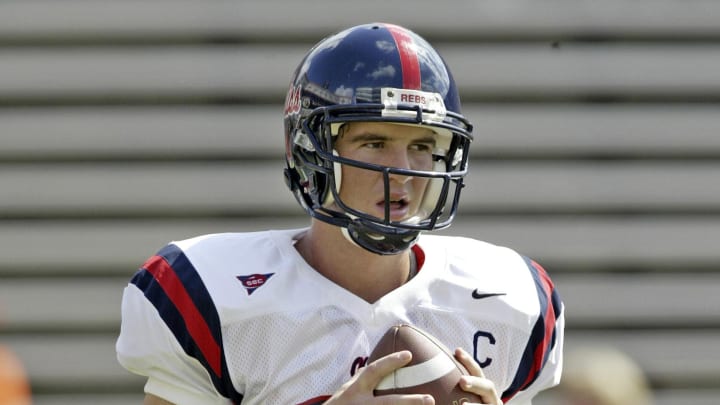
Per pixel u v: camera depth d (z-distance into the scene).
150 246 16.88
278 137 16.95
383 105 7.82
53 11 16.97
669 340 17.05
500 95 17.06
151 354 8.20
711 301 17.06
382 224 7.79
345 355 8.02
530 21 17.09
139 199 16.92
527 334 8.49
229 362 8.04
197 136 16.92
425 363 7.48
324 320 8.09
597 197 17.06
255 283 8.20
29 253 16.88
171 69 16.97
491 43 17.06
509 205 16.98
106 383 16.89
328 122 7.94
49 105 17.00
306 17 16.97
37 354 16.84
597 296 17.02
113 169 16.95
